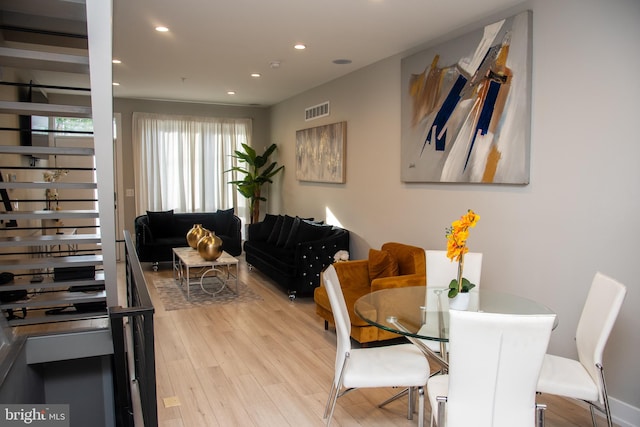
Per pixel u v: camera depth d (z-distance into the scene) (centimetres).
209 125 841
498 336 188
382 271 406
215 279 644
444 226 422
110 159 254
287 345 403
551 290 322
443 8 350
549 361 254
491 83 359
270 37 427
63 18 265
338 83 605
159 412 289
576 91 300
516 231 347
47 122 614
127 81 639
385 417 289
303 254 525
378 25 391
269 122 877
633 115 269
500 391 194
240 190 810
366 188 548
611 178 282
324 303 429
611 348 287
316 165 666
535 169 330
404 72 464
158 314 487
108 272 304
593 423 262
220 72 578
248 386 326
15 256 454
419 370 252
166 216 755
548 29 317
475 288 324
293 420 282
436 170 422
